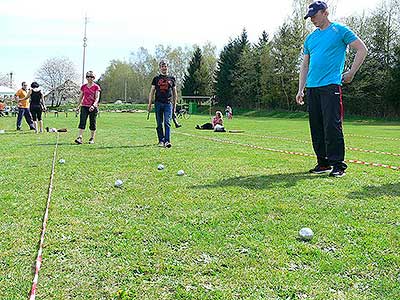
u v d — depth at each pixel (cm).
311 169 622
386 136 1639
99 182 525
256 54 5975
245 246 303
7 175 570
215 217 372
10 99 4847
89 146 968
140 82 8581
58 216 373
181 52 8056
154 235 324
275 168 644
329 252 295
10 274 255
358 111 4603
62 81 7512
